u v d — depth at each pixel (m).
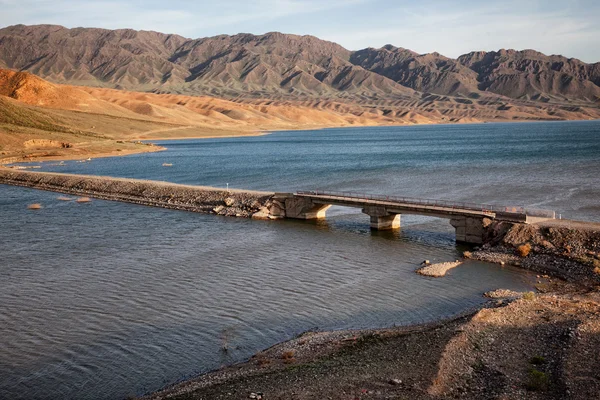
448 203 72.94
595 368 26.20
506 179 100.50
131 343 32.62
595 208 69.88
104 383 28.11
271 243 57.41
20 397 26.98
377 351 29.81
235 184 106.25
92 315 36.97
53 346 32.34
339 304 38.78
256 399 25.06
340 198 67.94
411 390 25.09
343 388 25.64
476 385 25.59
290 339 32.97
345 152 191.62
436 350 29.16
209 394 25.84
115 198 90.56
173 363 30.11
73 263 49.88
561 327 31.28
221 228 65.75
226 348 31.84
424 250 53.62
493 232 53.84
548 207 71.38
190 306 38.50
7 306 38.81
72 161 161.62
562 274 44.19
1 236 61.62
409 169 124.94
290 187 99.94
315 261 50.09
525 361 27.69
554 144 197.12
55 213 77.25
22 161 159.25
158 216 74.50
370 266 48.31
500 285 42.31
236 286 42.84
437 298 39.69
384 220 63.94
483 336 30.70
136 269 47.69
